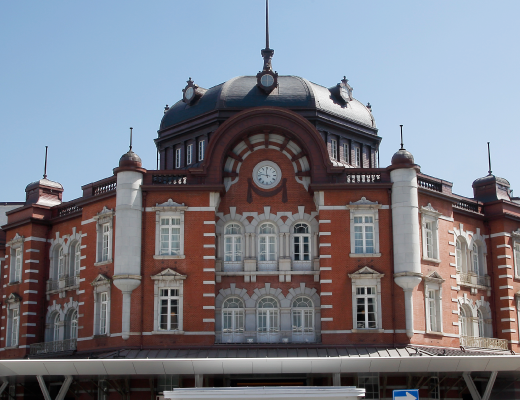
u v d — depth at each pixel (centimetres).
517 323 5503
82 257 5116
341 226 4741
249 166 4962
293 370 3909
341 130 5588
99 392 4694
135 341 4584
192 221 4756
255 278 4800
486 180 5831
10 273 5738
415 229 4722
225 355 4459
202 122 5497
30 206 5644
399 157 4791
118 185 4778
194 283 4666
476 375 4541
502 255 5553
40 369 3988
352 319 4606
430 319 4856
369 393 4550
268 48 5653
